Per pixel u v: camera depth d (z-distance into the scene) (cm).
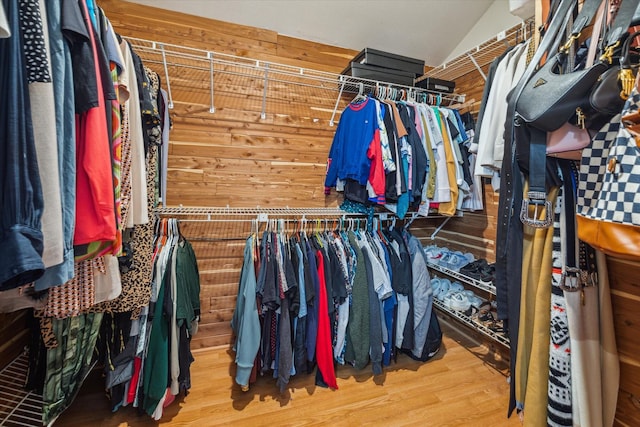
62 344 102
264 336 161
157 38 183
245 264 166
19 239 47
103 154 69
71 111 61
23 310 125
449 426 140
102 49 71
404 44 230
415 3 197
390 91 198
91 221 68
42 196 51
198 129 194
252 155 207
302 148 220
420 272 189
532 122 68
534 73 74
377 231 204
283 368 153
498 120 126
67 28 59
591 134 65
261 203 211
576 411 72
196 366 180
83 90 65
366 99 184
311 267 167
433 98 213
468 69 218
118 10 175
